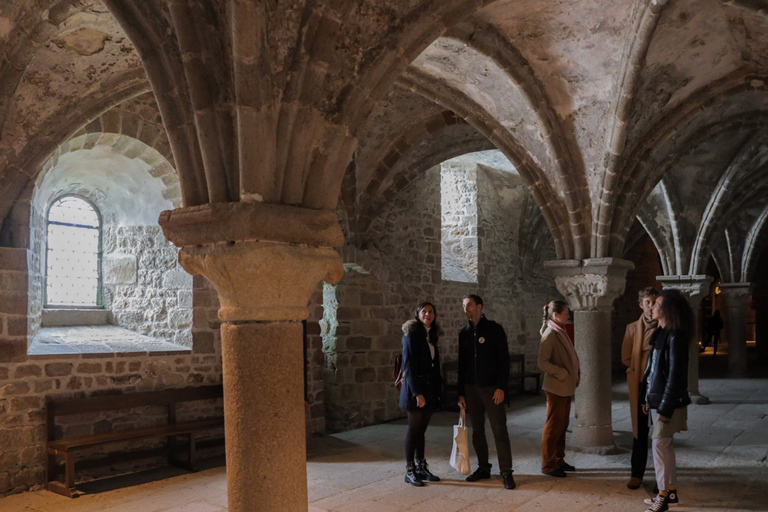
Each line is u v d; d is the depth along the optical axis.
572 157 6.71
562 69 6.04
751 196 11.37
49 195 6.90
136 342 6.93
